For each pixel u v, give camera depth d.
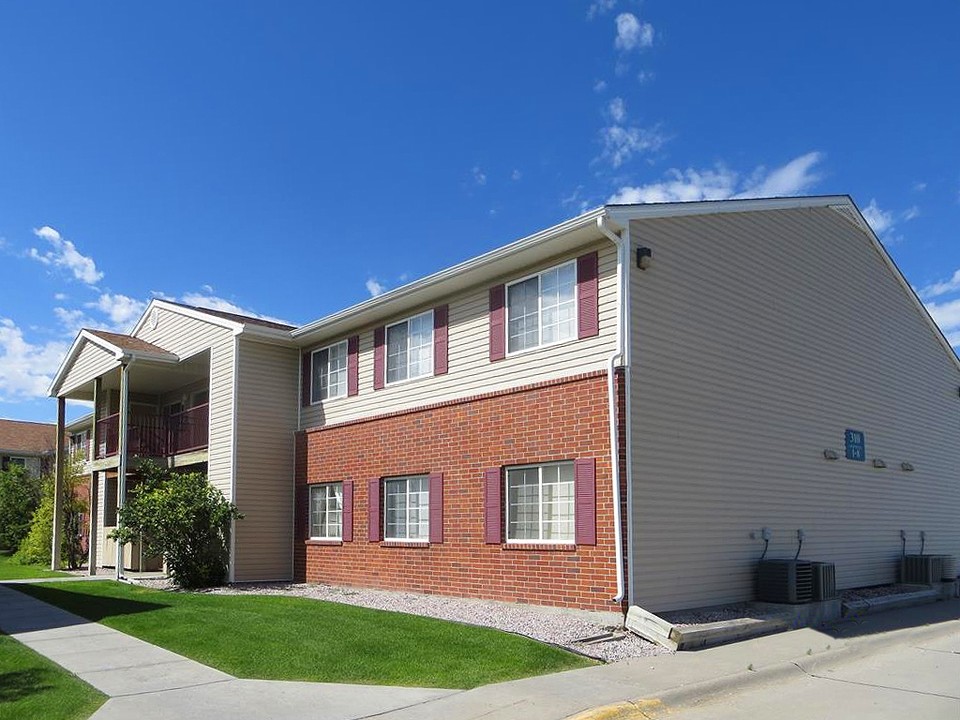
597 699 7.73
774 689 8.54
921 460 19.31
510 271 14.26
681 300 13.23
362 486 17.03
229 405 18.53
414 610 13.02
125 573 21.00
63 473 24.84
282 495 18.81
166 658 9.73
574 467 12.56
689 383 13.09
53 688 8.30
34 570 23.19
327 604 13.39
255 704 7.63
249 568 17.95
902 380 18.98
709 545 12.93
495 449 13.99
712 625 10.98
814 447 15.66
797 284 15.95
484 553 13.93
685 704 7.92
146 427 22.39
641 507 11.89
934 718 7.30
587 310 12.80
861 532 16.64
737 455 13.79
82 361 23.33
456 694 7.90
